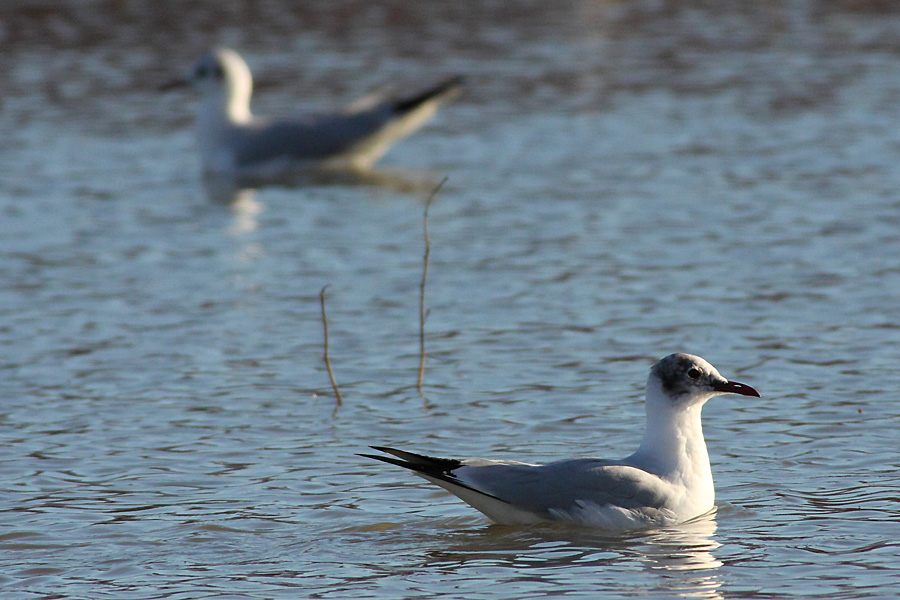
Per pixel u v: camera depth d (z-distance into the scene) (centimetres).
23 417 1338
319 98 3133
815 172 2397
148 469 1198
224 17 4153
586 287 1766
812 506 1084
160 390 1417
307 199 2414
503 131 2886
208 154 2709
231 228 2175
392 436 1276
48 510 1104
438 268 1888
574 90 3241
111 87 3297
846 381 1389
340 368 1484
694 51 3669
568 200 2273
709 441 1248
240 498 1129
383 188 2483
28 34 3888
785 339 1529
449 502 1121
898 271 1786
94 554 1012
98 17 4125
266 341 1582
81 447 1255
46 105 3122
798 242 1948
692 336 1550
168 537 1043
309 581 951
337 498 1130
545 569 966
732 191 2281
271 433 1291
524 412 1330
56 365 1499
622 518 1043
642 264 1866
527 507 1048
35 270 1905
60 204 2328
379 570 972
